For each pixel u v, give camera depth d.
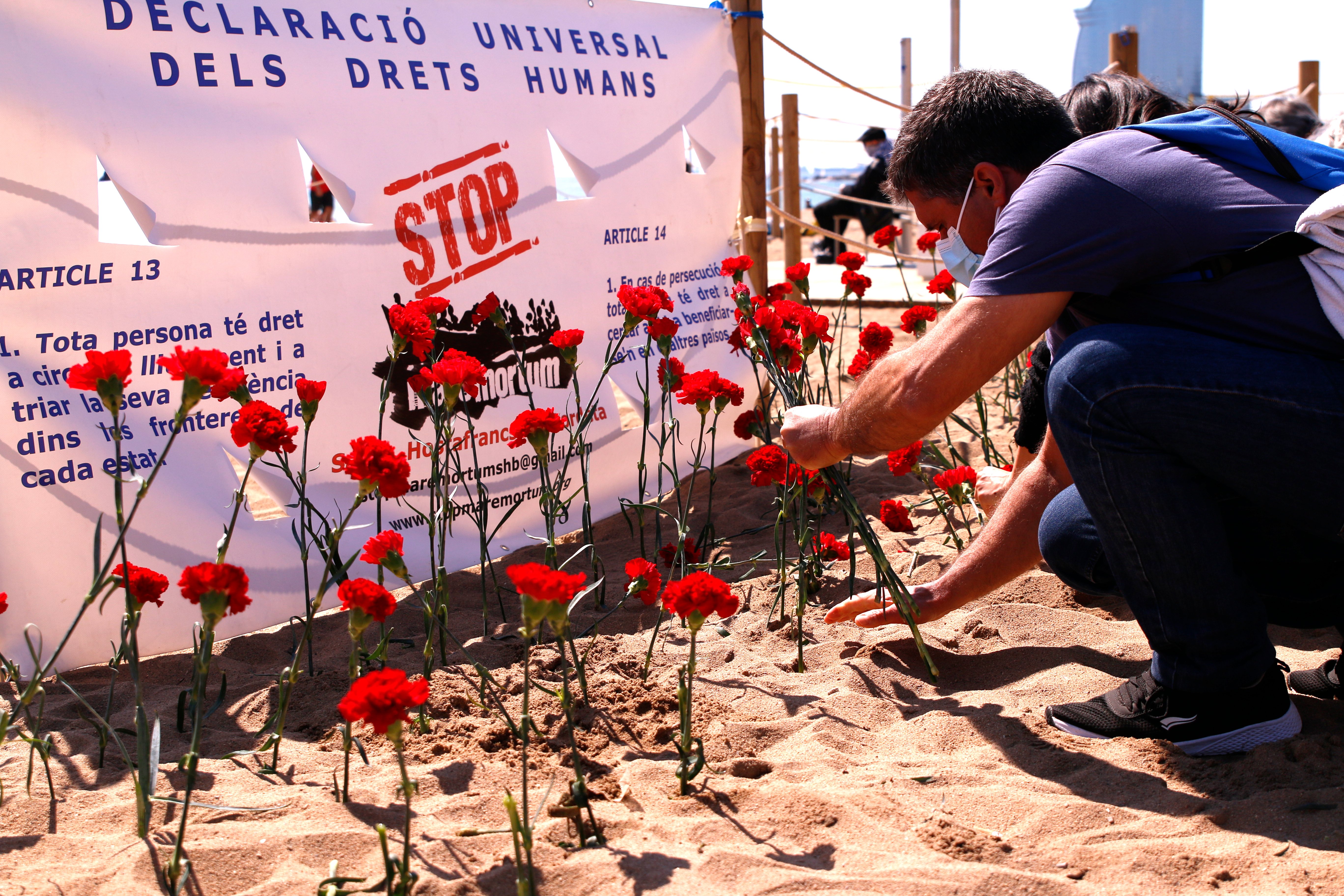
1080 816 1.70
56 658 1.80
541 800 1.76
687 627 2.33
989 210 2.08
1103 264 1.78
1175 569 1.83
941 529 3.33
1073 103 2.61
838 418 2.04
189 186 2.61
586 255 3.55
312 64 2.84
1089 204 1.78
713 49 4.09
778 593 2.81
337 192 2.89
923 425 1.89
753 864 1.53
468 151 3.19
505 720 2.07
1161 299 1.84
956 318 1.84
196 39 2.62
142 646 2.53
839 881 1.49
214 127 2.65
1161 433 1.78
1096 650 2.40
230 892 1.51
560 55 3.50
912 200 2.20
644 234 3.77
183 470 2.61
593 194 3.57
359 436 2.94
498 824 1.69
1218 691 1.85
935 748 1.99
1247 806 1.70
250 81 2.72
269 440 1.81
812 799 1.72
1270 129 1.88
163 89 2.57
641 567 2.14
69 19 2.42
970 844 1.60
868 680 2.29
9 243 2.34
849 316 7.32
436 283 3.10
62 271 2.41
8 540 2.35
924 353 1.86
